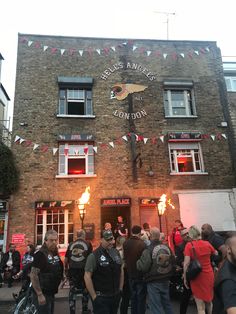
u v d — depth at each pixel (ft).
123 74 52.49
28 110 48.39
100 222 45.09
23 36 51.70
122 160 48.16
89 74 51.78
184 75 54.39
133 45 54.29
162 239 23.18
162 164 48.85
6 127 62.34
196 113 52.54
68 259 23.31
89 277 14.90
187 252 19.38
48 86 50.08
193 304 26.55
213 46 56.90
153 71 53.57
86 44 53.16
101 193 46.32
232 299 8.28
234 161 50.70
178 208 47.29
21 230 43.42
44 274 16.31
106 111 50.21
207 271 18.99
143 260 18.71
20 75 49.73
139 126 50.21
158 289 18.37
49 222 45.03
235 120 53.11
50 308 16.43
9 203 44.21
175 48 55.57
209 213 47.75
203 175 49.34
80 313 24.84
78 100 51.03
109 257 15.52
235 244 9.06
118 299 15.43
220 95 54.29
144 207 47.42
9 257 39.11
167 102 53.31
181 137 50.16
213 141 51.42
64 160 47.52
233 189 49.19
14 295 27.37
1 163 44.27
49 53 51.65
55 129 48.21
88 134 48.60
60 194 45.52
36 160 46.42
